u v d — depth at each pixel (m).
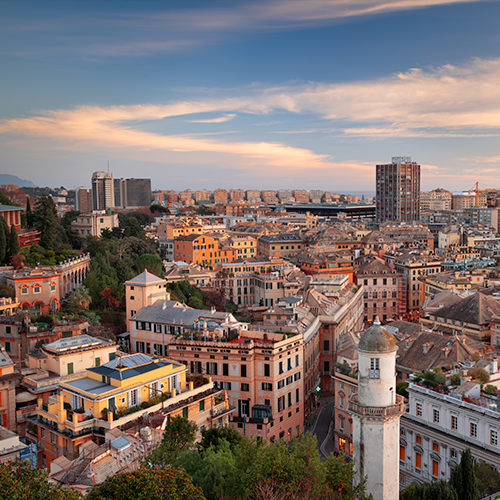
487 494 78.62
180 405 95.06
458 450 92.06
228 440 87.00
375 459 68.06
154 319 154.38
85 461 69.12
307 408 146.12
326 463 69.75
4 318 133.12
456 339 122.75
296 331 140.00
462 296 179.12
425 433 97.88
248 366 122.69
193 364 126.88
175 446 75.06
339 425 121.06
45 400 106.06
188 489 55.94
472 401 91.69
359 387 69.19
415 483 81.31
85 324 139.38
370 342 67.69
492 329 145.12
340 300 193.12
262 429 119.56
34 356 115.94
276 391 123.88
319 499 65.19
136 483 54.47
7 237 186.75
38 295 159.62
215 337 129.00
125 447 73.31
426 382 100.56
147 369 95.44
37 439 92.75
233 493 66.56
